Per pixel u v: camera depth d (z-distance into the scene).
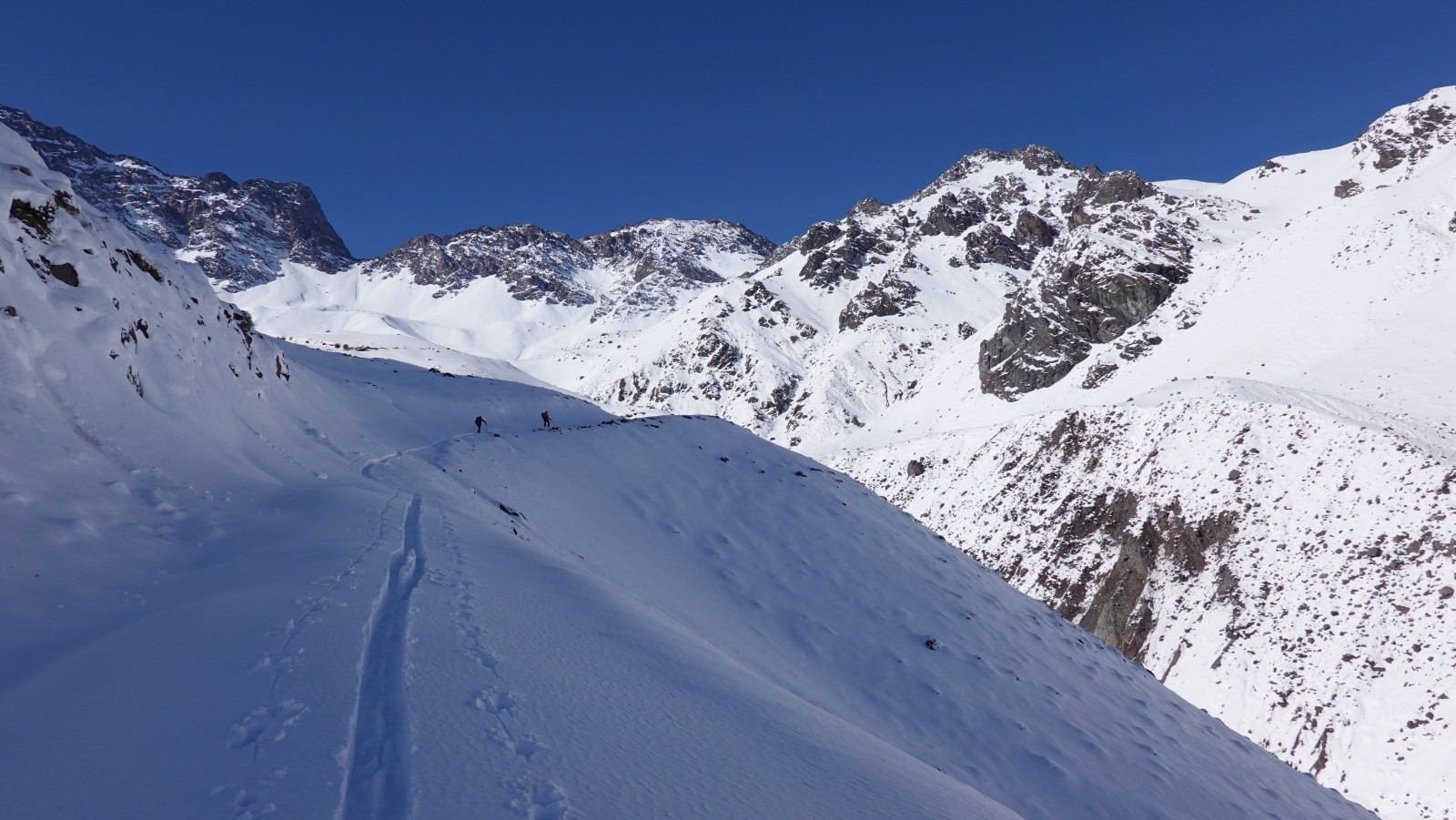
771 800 6.23
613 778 5.64
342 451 22.91
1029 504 65.94
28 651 7.03
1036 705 21.92
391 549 11.58
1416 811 33.06
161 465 13.71
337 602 8.48
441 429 36.50
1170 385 69.12
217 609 8.08
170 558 10.67
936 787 9.00
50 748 5.09
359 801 4.71
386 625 8.07
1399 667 38.16
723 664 11.39
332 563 10.17
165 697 5.95
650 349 186.62
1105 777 18.80
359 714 5.96
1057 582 58.16
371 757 5.28
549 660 8.10
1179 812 18.28
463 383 54.16
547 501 25.81
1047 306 105.94
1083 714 22.48
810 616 23.62
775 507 32.66
